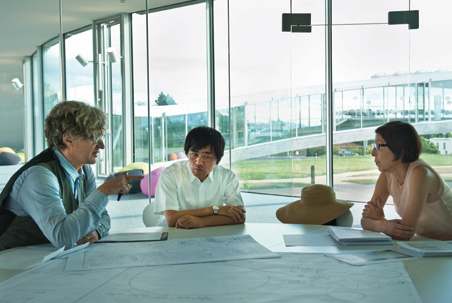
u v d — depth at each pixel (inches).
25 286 38.9
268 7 251.4
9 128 187.8
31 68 194.4
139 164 227.1
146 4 219.6
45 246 57.5
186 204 86.1
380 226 68.3
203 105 244.7
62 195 61.7
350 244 55.9
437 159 198.2
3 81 188.9
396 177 79.6
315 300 34.5
